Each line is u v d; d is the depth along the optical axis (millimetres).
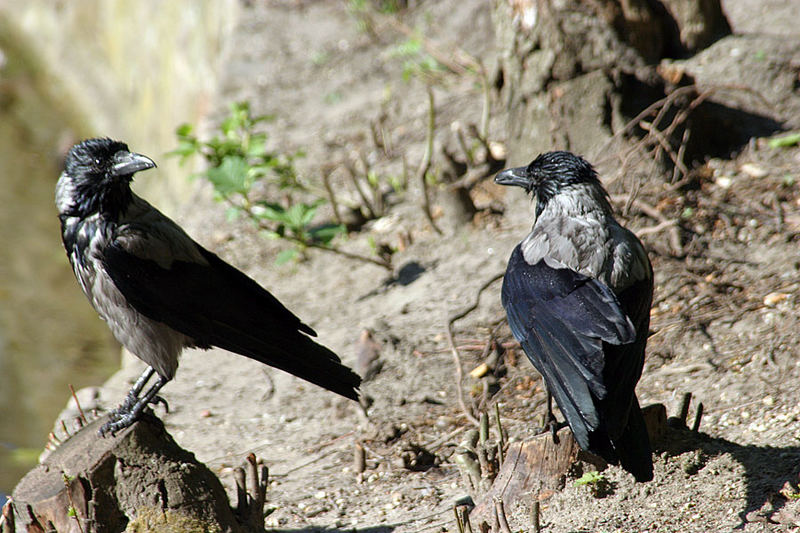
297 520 8508
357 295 12797
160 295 7867
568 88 12812
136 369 12148
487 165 14586
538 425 8688
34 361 16219
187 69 22719
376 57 19938
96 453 7047
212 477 7309
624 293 7488
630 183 12344
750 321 9875
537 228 8203
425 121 16859
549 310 7293
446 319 11594
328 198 15219
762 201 11734
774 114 13359
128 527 6980
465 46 19250
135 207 8109
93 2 28859
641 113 12656
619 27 13023
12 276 18766
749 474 7355
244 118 14844
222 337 8055
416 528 7922
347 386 7848
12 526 7074
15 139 26234
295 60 20469
